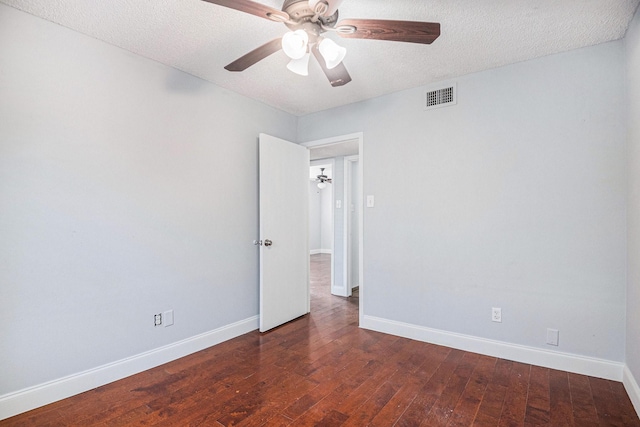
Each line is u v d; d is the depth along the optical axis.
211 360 2.49
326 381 2.17
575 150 2.27
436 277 2.81
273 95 3.11
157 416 1.78
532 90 2.41
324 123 3.54
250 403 1.91
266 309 3.15
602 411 1.81
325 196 9.72
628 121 2.04
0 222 1.74
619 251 2.13
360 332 3.10
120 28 1.99
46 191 1.90
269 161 3.21
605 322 2.17
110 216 2.16
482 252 2.61
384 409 1.85
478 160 2.63
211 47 2.23
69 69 1.99
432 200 2.84
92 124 2.08
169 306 2.49
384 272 3.10
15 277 1.79
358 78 2.73
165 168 2.47
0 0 1.71
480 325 2.61
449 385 2.11
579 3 1.74
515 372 2.28
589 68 2.22
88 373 2.05
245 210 3.12
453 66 2.52
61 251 1.95
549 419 1.75
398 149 3.02
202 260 2.73
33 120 1.85
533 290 2.41
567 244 2.29
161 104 2.45
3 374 1.75
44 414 1.79
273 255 3.24
